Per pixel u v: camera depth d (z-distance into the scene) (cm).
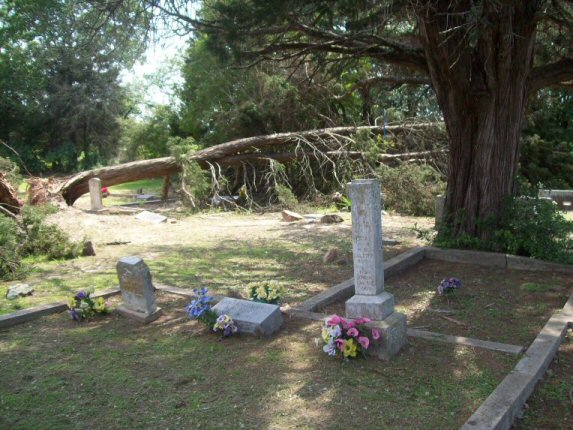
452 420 354
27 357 496
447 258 880
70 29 1005
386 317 472
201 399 398
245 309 551
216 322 528
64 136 3641
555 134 2239
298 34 1094
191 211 1723
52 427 363
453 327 561
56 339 547
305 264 899
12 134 3491
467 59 880
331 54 1224
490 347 479
